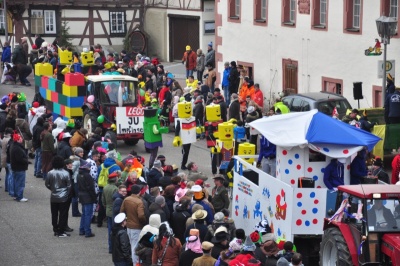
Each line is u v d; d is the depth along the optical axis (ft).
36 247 107.24
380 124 138.92
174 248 86.48
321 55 169.78
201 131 142.31
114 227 93.71
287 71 179.01
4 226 116.26
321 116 96.99
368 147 94.32
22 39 226.79
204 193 99.86
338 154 93.91
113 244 93.76
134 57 250.98
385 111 137.18
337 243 81.92
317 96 147.23
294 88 177.58
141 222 95.66
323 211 90.53
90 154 118.73
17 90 214.90
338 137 94.68
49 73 179.73
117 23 255.70
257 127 98.58
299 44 175.11
